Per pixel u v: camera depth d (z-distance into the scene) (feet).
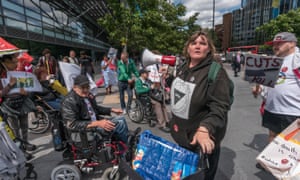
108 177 8.30
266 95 8.44
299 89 7.13
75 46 47.47
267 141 11.50
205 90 4.74
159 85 14.10
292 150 5.63
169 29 40.09
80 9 48.37
